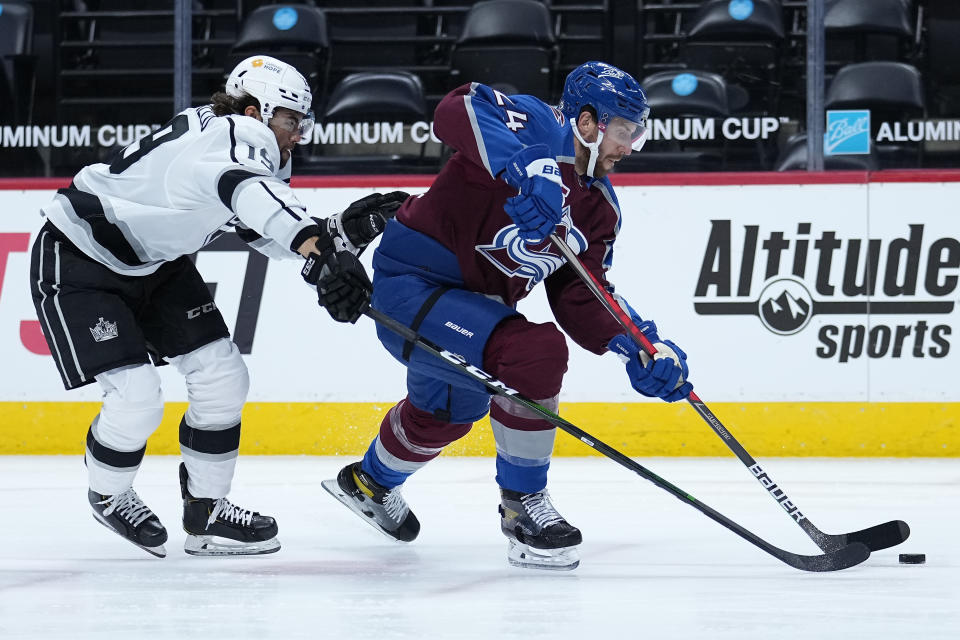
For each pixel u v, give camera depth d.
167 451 10.97
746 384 10.65
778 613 4.62
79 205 5.83
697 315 10.70
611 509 7.73
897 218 10.55
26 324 11.02
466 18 12.35
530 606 4.78
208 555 6.13
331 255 5.30
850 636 4.23
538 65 12.24
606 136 5.61
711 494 8.41
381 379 10.84
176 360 6.11
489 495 8.40
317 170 11.75
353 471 6.44
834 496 8.26
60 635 4.30
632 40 12.26
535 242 5.25
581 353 10.73
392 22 12.60
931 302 10.52
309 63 12.36
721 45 11.61
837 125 11.05
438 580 5.39
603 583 5.29
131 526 6.04
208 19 12.57
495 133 5.32
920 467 9.88
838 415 10.59
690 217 10.71
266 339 10.92
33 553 6.19
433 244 5.70
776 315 10.63
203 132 5.71
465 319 5.52
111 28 12.18
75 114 11.93
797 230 10.62
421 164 11.72
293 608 4.76
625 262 10.76
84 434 11.02
